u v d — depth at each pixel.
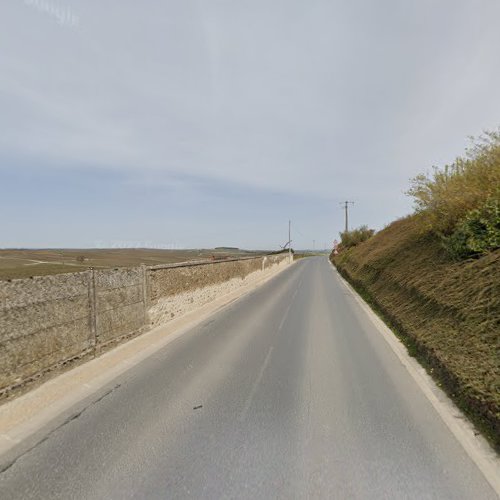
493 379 3.58
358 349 6.07
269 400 3.99
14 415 3.69
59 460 2.86
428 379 4.63
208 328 8.06
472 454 2.90
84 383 4.59
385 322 8.42
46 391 4.32
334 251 53.84
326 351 5.95
